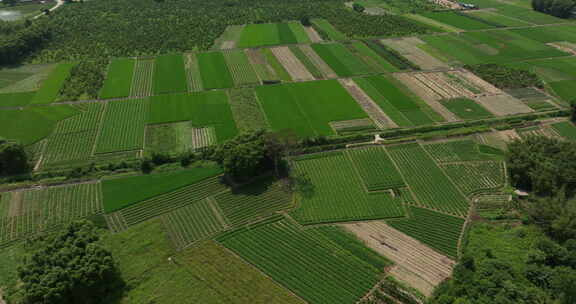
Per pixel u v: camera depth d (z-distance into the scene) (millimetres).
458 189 122125
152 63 196375
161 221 109188
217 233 105625
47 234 98125
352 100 167250
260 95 169375
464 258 92875
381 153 136625
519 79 184000
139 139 141125
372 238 105125
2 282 91125
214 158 121812
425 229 107688
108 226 106500
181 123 150875
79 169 124938
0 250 99000
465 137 146375
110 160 131125
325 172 127875
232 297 88812
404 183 124188
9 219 107688
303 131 146625
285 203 116000
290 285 91750
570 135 148125
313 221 109812
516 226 108500
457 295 86625
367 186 122500
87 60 197000
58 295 79188
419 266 97000
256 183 122750
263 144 122688
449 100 169250
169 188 119438
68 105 159500
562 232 98625
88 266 83750
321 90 174250
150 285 91250
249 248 101188
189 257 98188
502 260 94375
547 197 111562
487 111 161875
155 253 99125
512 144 127188
